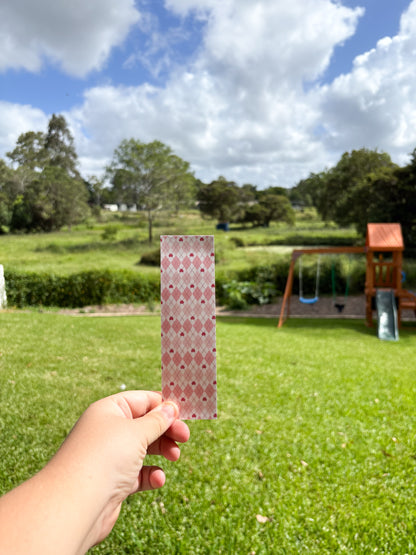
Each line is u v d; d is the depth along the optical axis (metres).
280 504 2.75
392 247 11.34
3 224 44.81
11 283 13.67
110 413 0.72
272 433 3.80
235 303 15.47
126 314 13.97
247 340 8.35
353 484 3.03
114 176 38.22
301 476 3.11
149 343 7.20
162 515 2.62
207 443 3.53
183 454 3.34
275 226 59.47
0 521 0.45
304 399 4.75
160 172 37.59
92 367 5.45
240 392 4.84
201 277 0.84
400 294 11.39
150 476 0.83
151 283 16.06
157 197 38.25
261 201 60.12
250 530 2.50
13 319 8.67
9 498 0.48
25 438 3.43
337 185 38.09
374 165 36.62
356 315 14.02
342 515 2.66
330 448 3.56
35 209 46.22
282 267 18.17
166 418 0.77
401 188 25.38
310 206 77.75
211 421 3.99
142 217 42.06
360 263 18.47
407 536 2.47
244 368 5.89
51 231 47.53
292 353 7.20
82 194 51.00
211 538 2.43
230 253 26.12
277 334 9.55
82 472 0.56
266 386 5.13
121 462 0.62
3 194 46.88
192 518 2.59
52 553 0.45
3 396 4.29
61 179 48.84
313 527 2.54
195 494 2.84
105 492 0.58
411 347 8.73
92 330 8.11
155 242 36.72
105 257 27.94
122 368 5.49
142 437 0.69
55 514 0.48
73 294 14.96
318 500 2.82
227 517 2.63
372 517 2.65
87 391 4.56
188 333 0.84
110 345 6.85
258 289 16.36
